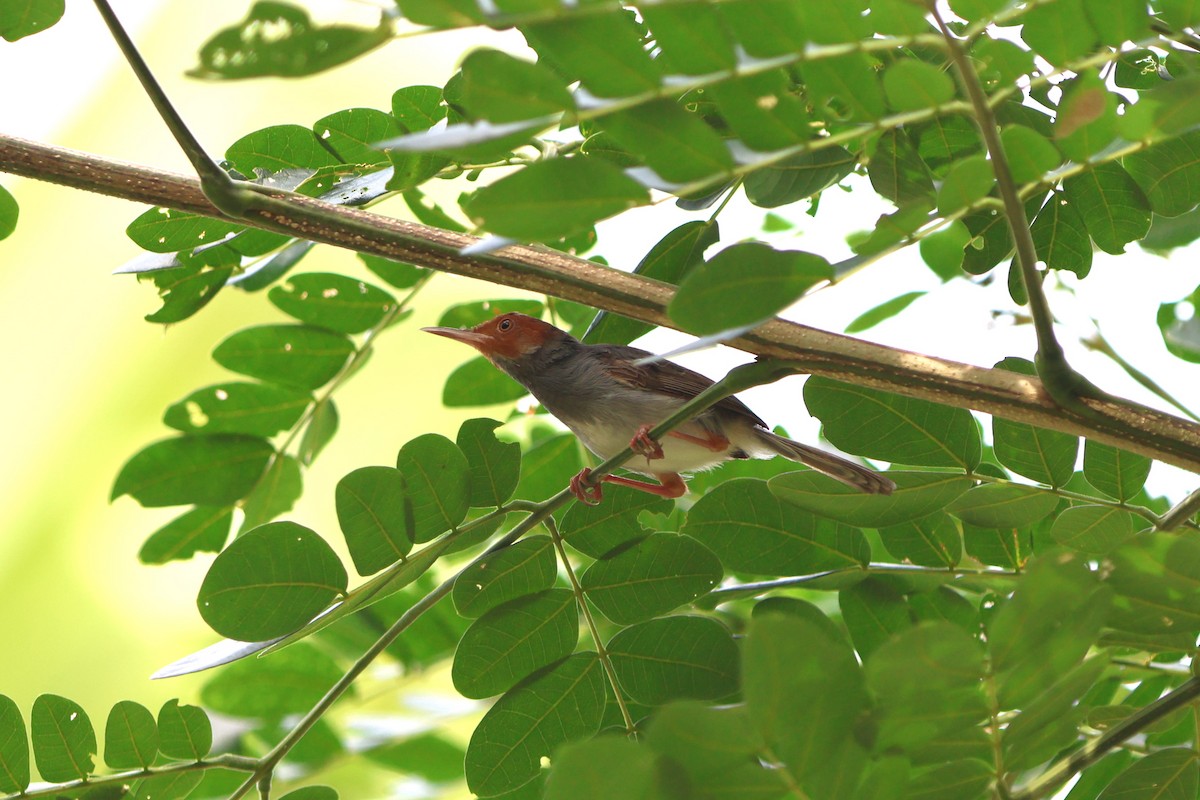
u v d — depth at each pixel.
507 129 4.17
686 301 4.56
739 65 4.44
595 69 4.23
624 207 4.30
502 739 7.12
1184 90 4.71
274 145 7.82
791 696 4.33
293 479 10.41
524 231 4.28
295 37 3.72
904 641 4.43
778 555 7.66
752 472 10.53
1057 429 5.72
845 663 4.35
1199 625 5.29
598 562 7.48
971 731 4.85
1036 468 6.95
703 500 7.65
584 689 7.20
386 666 10.66
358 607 7.02
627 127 4.41
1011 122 7.12
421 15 3.82
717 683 7.17
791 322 6.11
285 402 10.32
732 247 4.64
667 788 4.31
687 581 7.48
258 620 6.72
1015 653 4.61
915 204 4.82
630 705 7.21
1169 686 7.78
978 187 4.88
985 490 7.00
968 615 7.74
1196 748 6.18
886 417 7.02
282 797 7.20
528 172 4.18
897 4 4.53
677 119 4.41
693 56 4.39
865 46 4.54
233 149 7.77
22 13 7.13
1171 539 5.00
